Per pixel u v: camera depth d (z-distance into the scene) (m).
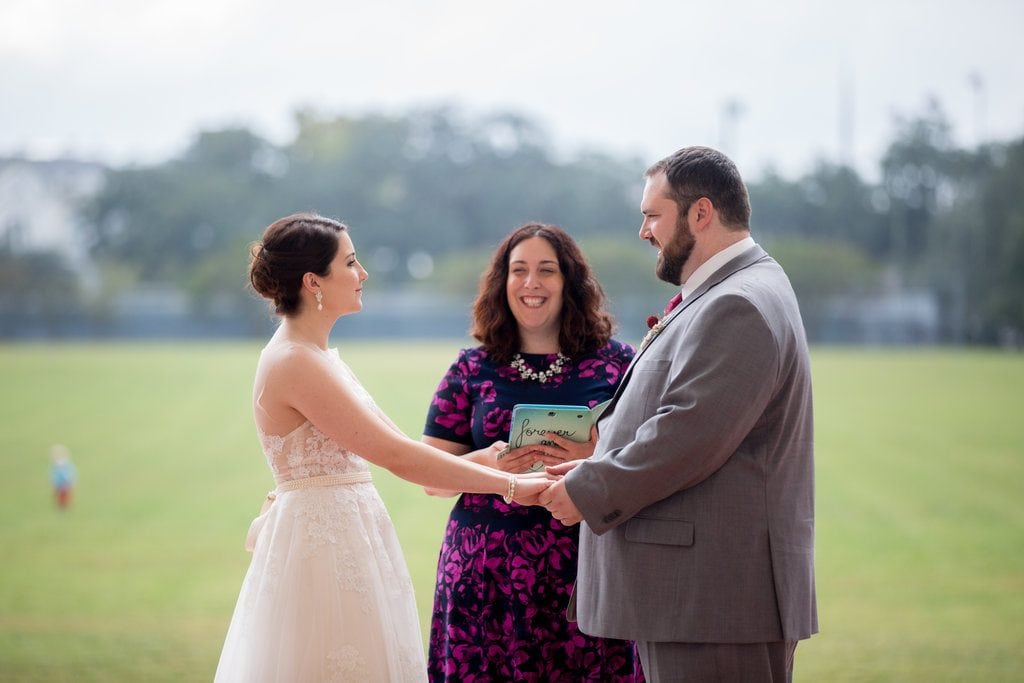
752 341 3.59
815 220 106.56
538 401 4.75
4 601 10.65
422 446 4.09
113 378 46.56
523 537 4.55
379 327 97.19
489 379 4.83
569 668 4.53
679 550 3.70
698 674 3.69
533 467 4.46
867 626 9.44
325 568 3.98
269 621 3.96
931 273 90.00
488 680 4.51
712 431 3.56
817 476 19.97
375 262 119.81
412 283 117.62
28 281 98.62
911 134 105.56
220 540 14.55
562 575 4.54
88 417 31.72
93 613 10.05
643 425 3.68
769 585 3.68
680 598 3.69
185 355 67.38
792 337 3.72
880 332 89.88
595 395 4.77
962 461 21.91
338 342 93.69
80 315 99.50
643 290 101.06
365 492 4.16
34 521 16.17
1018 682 7.37
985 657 8.14
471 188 124.00
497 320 4.83
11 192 125.00
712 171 3.87
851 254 92.62
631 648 4.56
